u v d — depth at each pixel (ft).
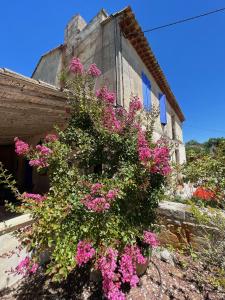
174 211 13.73
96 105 12.97
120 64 20.89
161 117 35.47
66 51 27.99
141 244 11.09
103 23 22.68
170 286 10.35
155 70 31.07
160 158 9.93
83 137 12.38
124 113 14.08
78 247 8.30
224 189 12.10
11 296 9.62
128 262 8.53
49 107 15.03
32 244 8.80
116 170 11.75
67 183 10.41
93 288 10.09
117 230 9.45
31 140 28.99
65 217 9.25
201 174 12.83
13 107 14.66
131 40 24.22
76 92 13.26
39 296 9.62
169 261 12.41
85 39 24.97
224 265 9.73
